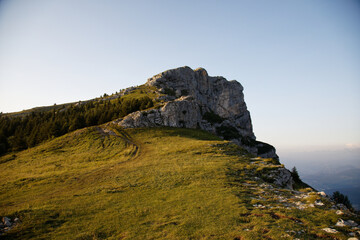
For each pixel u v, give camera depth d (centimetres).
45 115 13125
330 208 2116
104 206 2341
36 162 5381
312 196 2397
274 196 2523
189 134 8031
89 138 6844
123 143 6312
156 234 1653
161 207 2233
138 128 7956
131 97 14438
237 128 17812
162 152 5347
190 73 19550
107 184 3266
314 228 1631
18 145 7762
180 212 2067
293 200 2388
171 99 13575
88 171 4209
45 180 3831
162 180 3206
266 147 18788
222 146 5544
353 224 1716
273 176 3534
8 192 3397
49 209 2236
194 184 2967
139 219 1973
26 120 12812
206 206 2172
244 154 5075
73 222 1964
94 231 1772
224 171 3528
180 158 4622
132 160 4847
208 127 12044
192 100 10781
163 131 7856
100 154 5566
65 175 4053
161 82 17850
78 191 3061
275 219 1819
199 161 4259
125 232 1728
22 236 1703
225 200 2325
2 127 11031
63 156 5650
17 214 2050
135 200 2498
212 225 1742
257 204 2231
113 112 9950
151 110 9050
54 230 1817
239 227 1680
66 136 7225
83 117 9588
